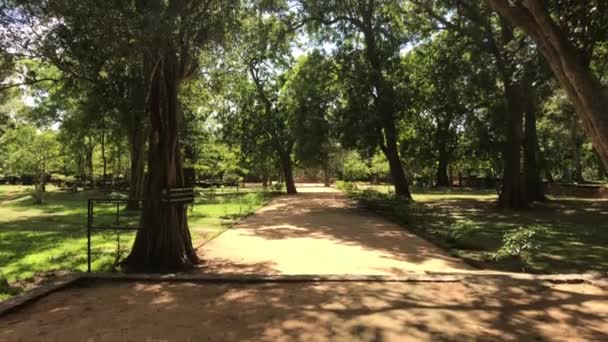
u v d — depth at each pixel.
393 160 22.31
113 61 7.38
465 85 21.03
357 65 21.77
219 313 4.86
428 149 33.34
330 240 11.26
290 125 26.98
